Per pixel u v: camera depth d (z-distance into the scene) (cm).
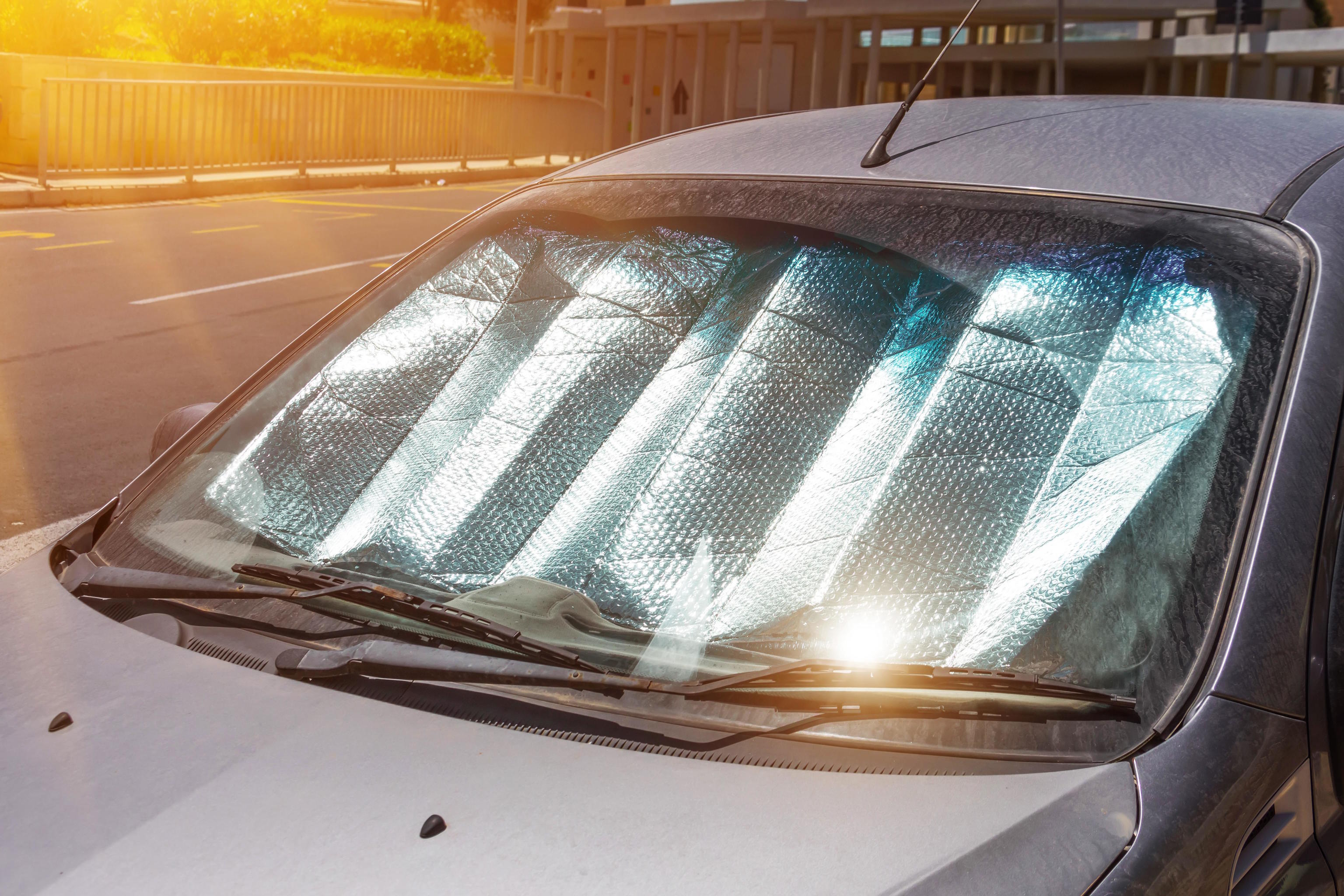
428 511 180
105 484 529
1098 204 181
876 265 186
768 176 212
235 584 168
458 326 209
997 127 214
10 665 154
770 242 197
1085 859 116
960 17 2748
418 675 146
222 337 812
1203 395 154
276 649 156
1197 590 138
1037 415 162
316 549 178
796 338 183
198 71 1886
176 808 125
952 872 113
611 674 145
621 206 217
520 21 2484
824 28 2889
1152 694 133
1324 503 143
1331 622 138
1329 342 153
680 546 166
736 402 180
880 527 159
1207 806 123
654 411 184
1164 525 145
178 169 1727
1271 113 210
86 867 119
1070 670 139
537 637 156
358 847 119
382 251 1230
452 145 2241
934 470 162
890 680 138
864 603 152
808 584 156
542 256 214
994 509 156
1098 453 155
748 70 3216
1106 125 207
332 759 131
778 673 141
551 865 115
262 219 1461
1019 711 133
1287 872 131
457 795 125
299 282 1033
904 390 172
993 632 145
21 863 120
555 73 3691
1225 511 142
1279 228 168
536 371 196
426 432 192
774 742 133
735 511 167
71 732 139
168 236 1280
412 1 3797
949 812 121
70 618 164
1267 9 2578
